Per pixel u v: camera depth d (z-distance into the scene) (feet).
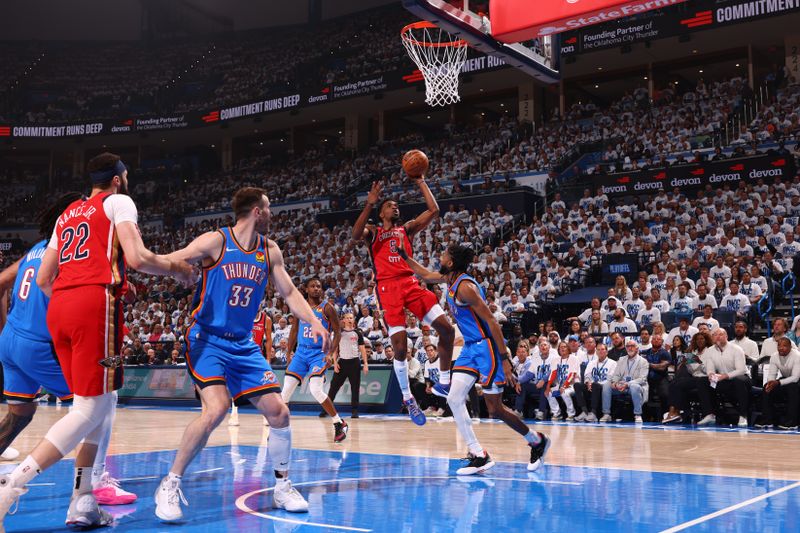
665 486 14.47
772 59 76.18
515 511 12.01
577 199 62.54
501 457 19.42
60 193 104.99
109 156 11.47
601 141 69.67
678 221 50.80
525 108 84.43
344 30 99.60
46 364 12.14
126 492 13.39
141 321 60.39
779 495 13.38
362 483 15.14
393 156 86.53
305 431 28.27
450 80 33.96
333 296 55.52
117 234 10.88
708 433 26.63
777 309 40.01
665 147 65.10
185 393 46.68
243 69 101.86
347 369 35.76
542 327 38.29
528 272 49.96
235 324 11.95
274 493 12.55
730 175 55.67
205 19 110.32
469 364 16.71
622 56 77.15
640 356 32.73
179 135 102.94
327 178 88.38
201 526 10.94
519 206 63.52
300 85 88.33
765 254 40.98
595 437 24.94
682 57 77.97
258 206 12.19
